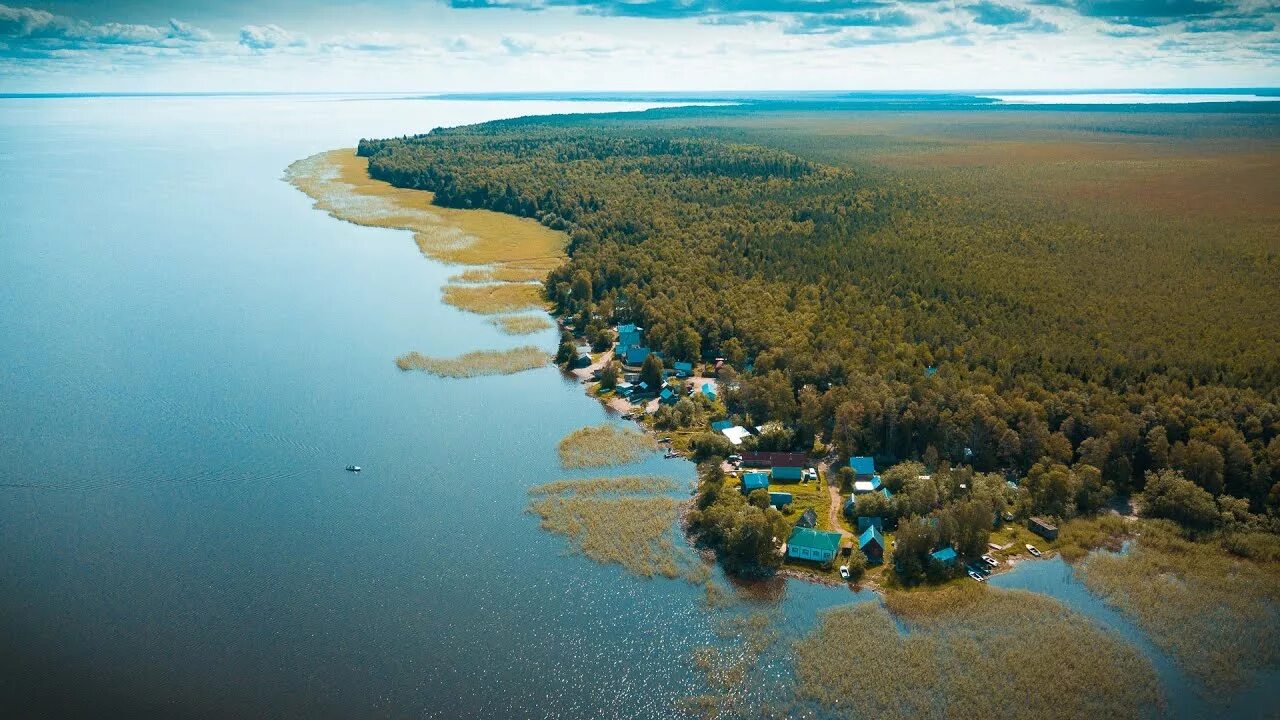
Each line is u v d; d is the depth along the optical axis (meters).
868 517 127.75
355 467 143.00
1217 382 160.88
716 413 166.50
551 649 102.62
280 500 133.38
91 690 95.12
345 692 95.56
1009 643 103.56
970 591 112.88
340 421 161.12
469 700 94.94
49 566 115.62
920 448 147.88
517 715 93.06
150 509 129.88
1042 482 131.88
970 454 145.50
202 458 145.62
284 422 159.88
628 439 155.88
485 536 124.56
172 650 101.12
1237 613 108.94
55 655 99.94
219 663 99.31
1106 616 109.12
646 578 115.88
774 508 127.06
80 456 145.38
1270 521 126.06
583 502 134.00
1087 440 139.25
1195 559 120.12
